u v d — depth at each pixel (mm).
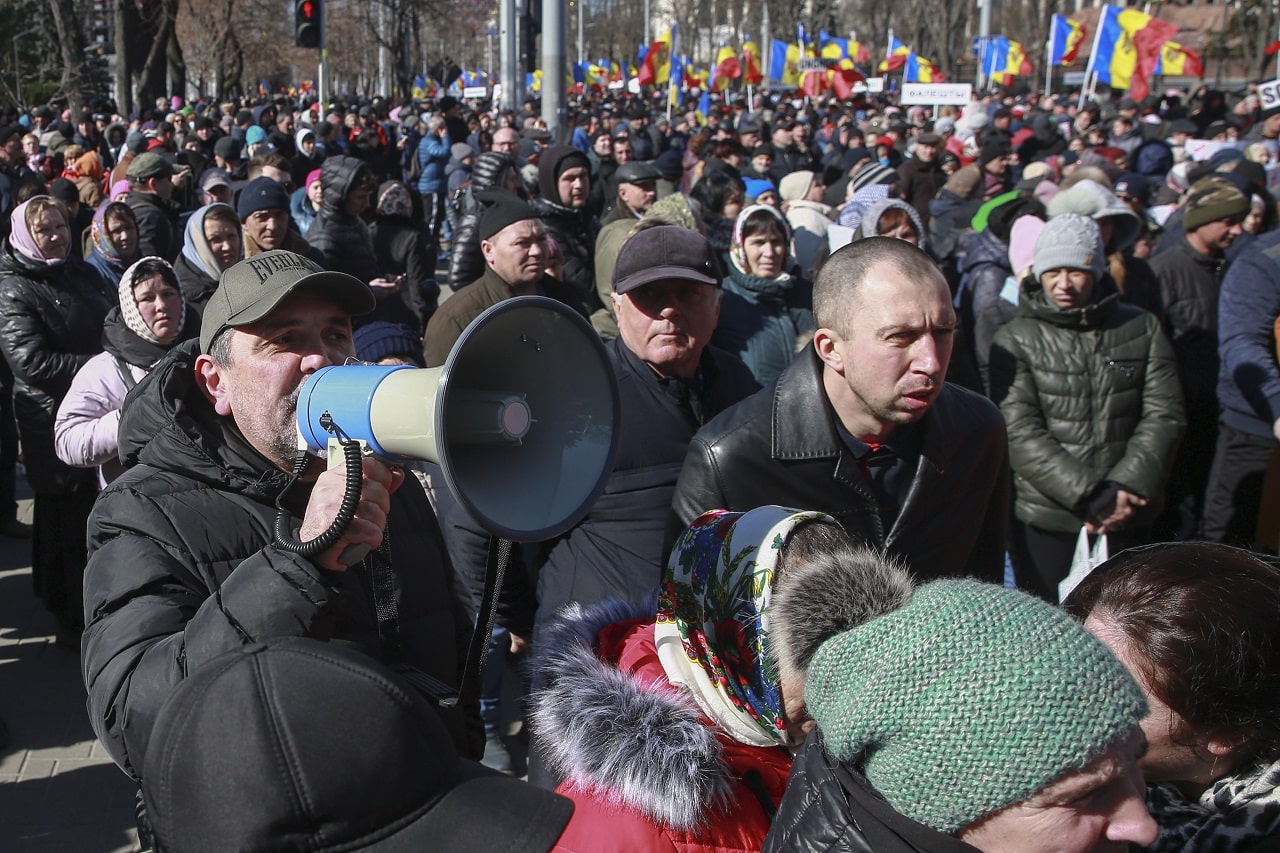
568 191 6691
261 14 40531
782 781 1681
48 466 4746
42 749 4207
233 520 1919
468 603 2961
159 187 7543
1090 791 1159
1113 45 19562
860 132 16875
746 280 4523
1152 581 1694
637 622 1979
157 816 1114
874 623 1270
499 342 1598
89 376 4184
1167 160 11172
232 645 1487
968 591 1258
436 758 1146
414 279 7391
